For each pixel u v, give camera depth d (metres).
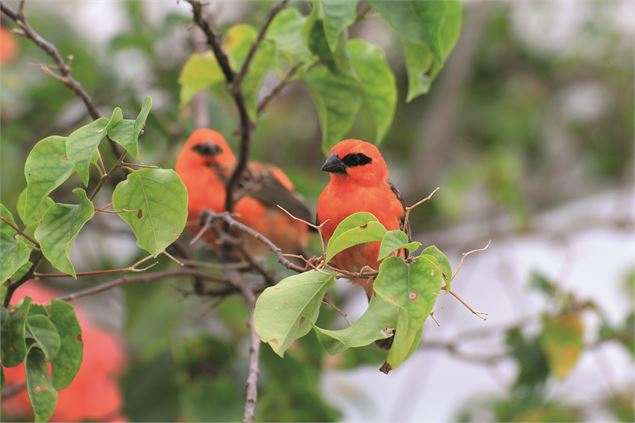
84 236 13.50
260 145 17.20
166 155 12.45
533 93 19.53
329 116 9.32
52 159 6.23
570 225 17.69
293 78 9.37
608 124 19.72
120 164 6.21
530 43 19.72
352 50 9.14
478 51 19.47
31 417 11.91
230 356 11.91
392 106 9.22
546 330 11.70
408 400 16.48
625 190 19.16
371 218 6.12
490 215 17.58
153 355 11.88
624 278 17.36
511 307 17.12
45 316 6.81
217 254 11.38
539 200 19.56
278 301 6.22
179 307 11.97
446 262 6.07
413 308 5.95
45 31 15.04
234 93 8.84
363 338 6.15
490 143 19.30
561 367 11.75
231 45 10.42
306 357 12.08
